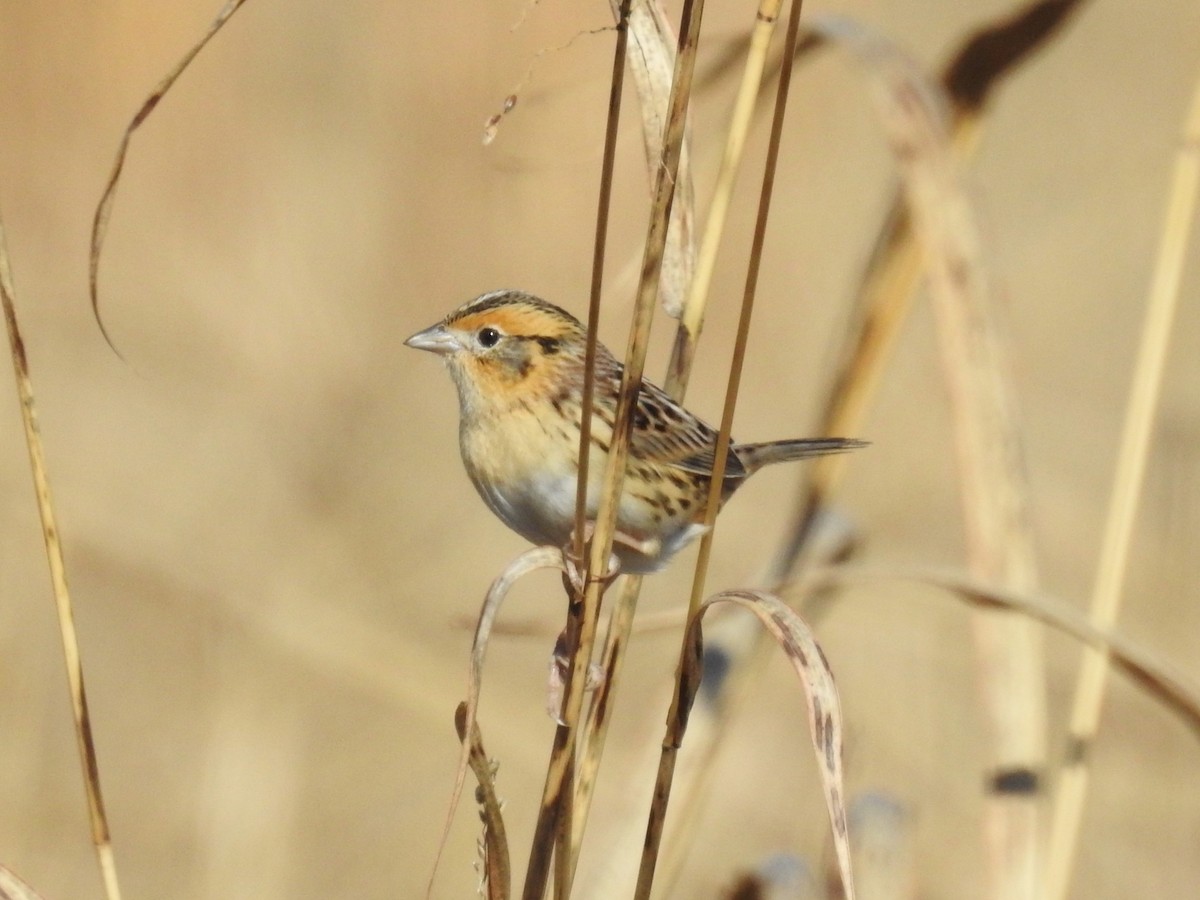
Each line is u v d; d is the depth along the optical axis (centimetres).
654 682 1388
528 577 1500
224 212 1780
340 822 1220
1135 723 1211
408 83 1783
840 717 557
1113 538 808
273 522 1409
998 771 780
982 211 797
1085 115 1925
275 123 1847
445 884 1205
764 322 1759
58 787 1185
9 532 1291
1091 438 1548
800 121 1847
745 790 1234
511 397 805
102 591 1282
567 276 1686
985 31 838
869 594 1299
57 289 1673
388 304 1680
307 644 1198
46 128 1864
